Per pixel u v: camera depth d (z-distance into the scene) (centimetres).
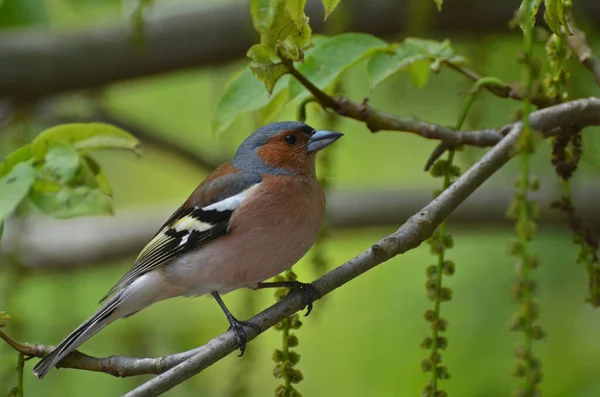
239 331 662
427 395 625
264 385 1248
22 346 682
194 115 1512
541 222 1183
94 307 1327
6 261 1001
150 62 1152
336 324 1231
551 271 1182
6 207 740
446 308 1181
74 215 791
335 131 864
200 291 833
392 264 1246
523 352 509
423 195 1281
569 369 1112
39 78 1150
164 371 675
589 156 974
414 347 1184
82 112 1373
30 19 1165
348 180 1405
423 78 827
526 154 532
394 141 1398
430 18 956
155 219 1332
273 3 651
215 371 1120
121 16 1288
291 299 676
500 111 1159
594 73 756
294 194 816
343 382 1198
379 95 1304
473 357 1128
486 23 1083
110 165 1541
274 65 677
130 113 1505
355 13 1091
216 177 861
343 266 676
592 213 1178
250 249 805
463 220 1245
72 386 1120
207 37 1135
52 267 1295
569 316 1159
